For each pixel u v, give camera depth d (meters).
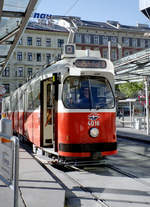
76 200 5.65
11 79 56.53
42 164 9.43
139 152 11.86
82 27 59.41
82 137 8.00
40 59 58.91
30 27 58.16
